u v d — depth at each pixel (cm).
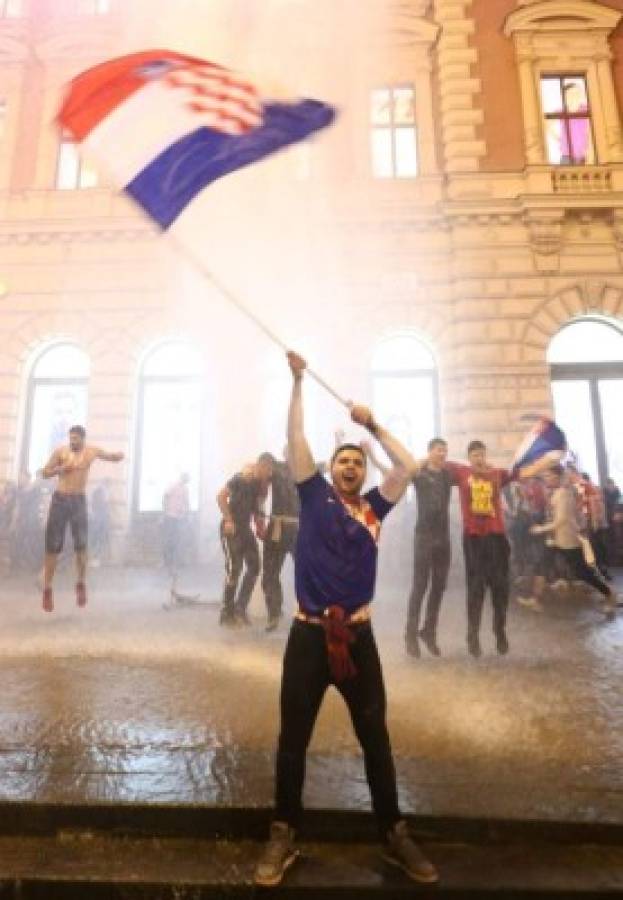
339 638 225
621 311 1183
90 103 344
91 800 252
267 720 339
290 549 589
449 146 1256
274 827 227
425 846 241
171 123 344
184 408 1264
